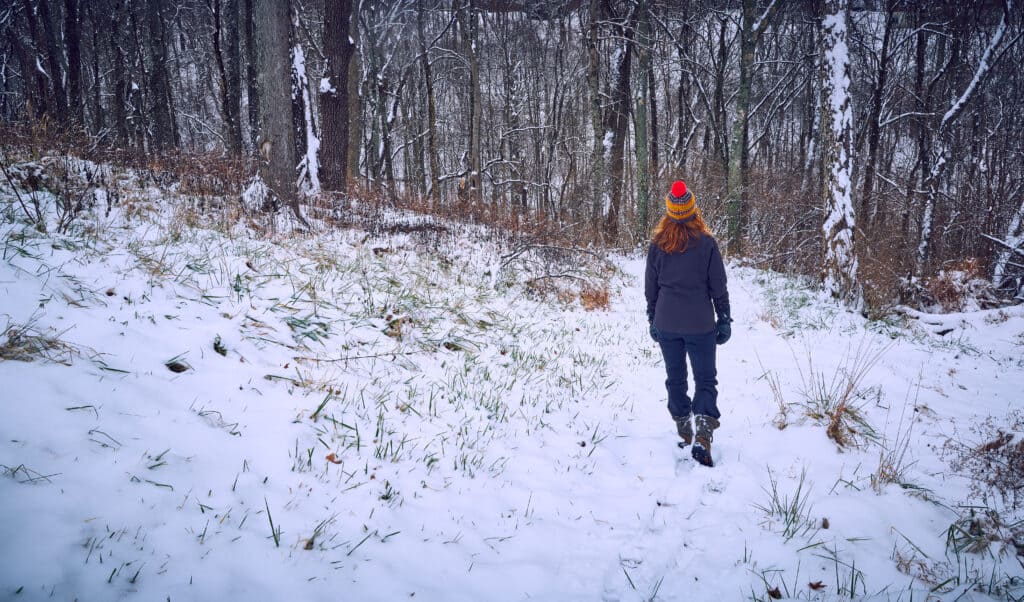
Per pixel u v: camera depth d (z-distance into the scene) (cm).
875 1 1612
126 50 2069
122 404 255
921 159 1630
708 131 2161
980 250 1444
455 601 204
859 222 1612
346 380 366
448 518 255
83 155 760
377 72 2278
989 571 227
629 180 2202
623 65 1510
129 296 368
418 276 663
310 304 466
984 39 1686
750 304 861
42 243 398
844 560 234
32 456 204
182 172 835
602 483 315
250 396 307
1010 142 1845
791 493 293
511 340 561
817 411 400
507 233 1039
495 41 2753
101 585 166
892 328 738
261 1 772
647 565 240
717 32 1981
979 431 380
